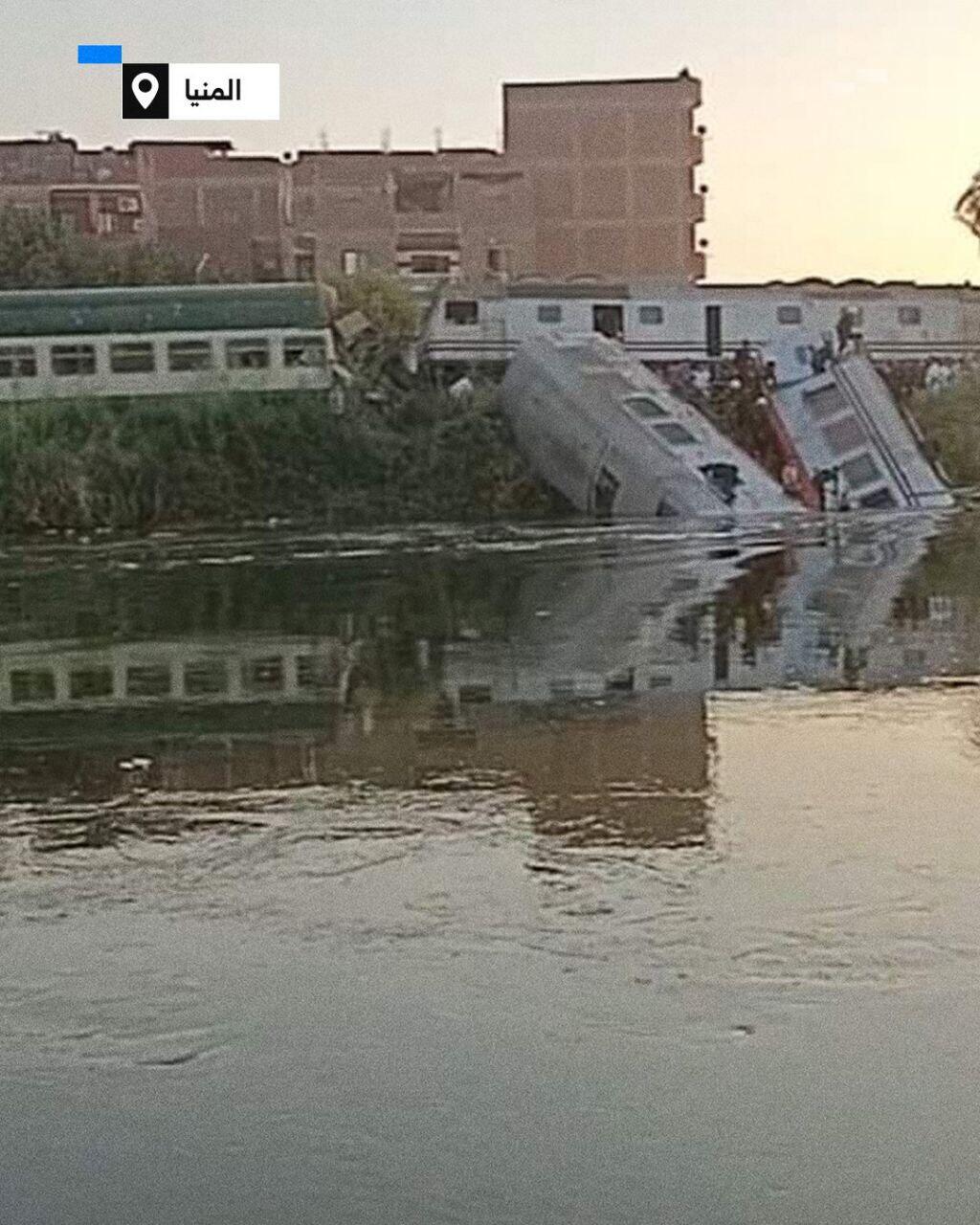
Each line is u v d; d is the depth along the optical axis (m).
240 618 17.05
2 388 30.56
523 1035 5.41
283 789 9.05
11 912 6.83
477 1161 4.57
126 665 13.88
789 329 32.69
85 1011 5.69
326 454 31.23
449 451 31.55
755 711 11.09
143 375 31.11
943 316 33.62
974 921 6.43
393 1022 5.55
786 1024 5.45
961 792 8.61
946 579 19.23
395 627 16.08
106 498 30.14
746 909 6.64
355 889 7.09
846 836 7.75
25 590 20.39
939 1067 5.11
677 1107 4.88
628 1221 4.25
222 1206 4.36
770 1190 4.41
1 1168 4.57
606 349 31.67
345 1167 4.55
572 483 30.88
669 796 8.66
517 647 14.51
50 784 9.27
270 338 31.45
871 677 12.51
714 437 30.22
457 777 9.25
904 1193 4.38
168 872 7.41
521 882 7.12
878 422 31.28
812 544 24.00
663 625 15.77
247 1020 5.58
